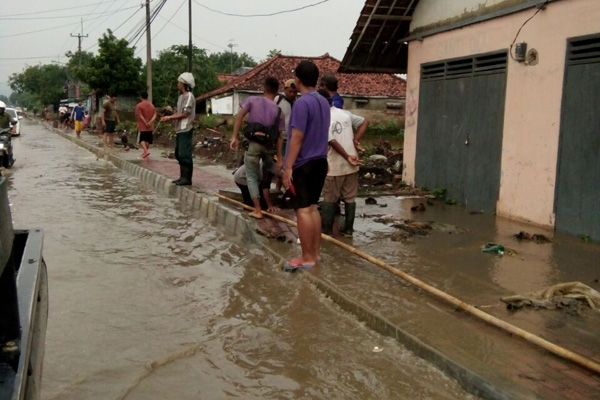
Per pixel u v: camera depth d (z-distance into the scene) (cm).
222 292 564
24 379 205
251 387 379
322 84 709
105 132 2039
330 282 538
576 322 440
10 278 225
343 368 400
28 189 1205
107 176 1466
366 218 829
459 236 724
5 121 1616
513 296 483
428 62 1045
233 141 812
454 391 361
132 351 430
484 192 898
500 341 406
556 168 755
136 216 936
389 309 467
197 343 445
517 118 823
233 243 757
